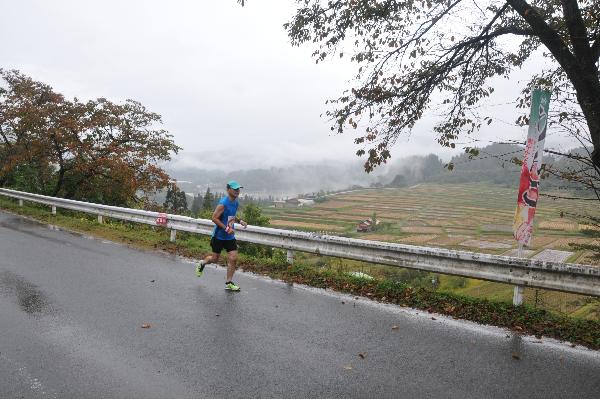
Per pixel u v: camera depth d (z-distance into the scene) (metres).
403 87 7.32
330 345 5.05
